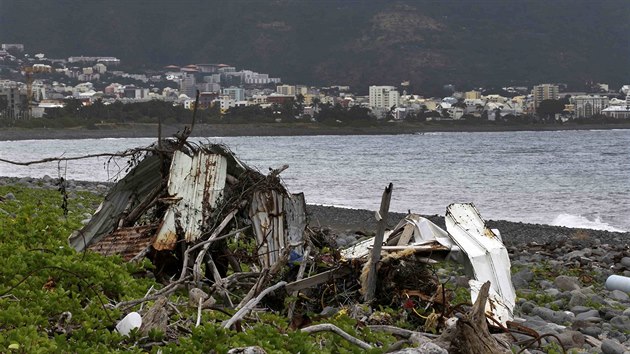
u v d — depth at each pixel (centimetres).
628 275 2120
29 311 860
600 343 1263
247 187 1280
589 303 1598
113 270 1052
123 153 1306
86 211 2456
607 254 2481
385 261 1186
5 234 1179
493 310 1109
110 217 1296
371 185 6384
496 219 4209
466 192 5878
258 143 17750
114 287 996
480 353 872
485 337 881
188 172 1270
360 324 1066
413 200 5162
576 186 6494
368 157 11338
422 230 1278
